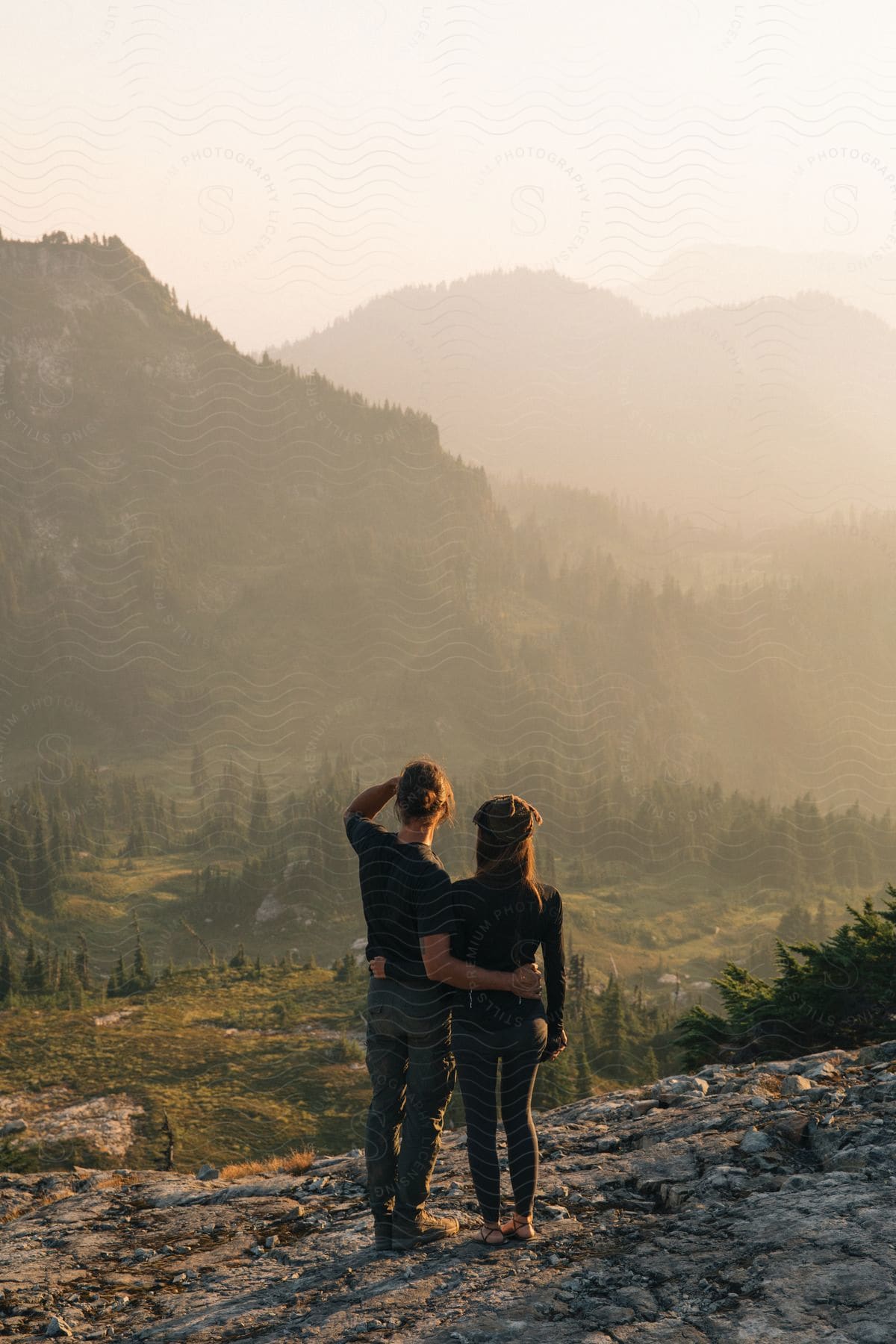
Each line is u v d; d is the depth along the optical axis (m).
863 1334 2.82
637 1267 3.58
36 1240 5.25
